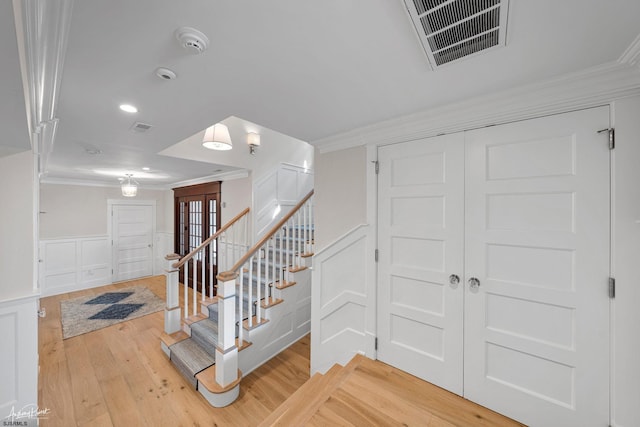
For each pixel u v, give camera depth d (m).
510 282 1.61
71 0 0.81
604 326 1.36
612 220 1.34
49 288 4.88
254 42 1.06
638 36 1.02
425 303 1.93
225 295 2.24
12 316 1.72
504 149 1.63
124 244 5.83
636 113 1.27
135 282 5.73
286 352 2.98
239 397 2.27
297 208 3.42
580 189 1.41
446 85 1.44
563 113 1.46
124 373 2.57
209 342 2.72
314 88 1.47
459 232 1.79
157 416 2.04
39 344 3.12
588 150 1.39
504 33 1.00
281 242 3.29
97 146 2.62
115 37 1.01
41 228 4.82
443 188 1.86
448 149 1.84
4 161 1.73
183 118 1.89
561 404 1.46
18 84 0.93
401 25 0.97
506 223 1.63
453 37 1.03
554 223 1.48
